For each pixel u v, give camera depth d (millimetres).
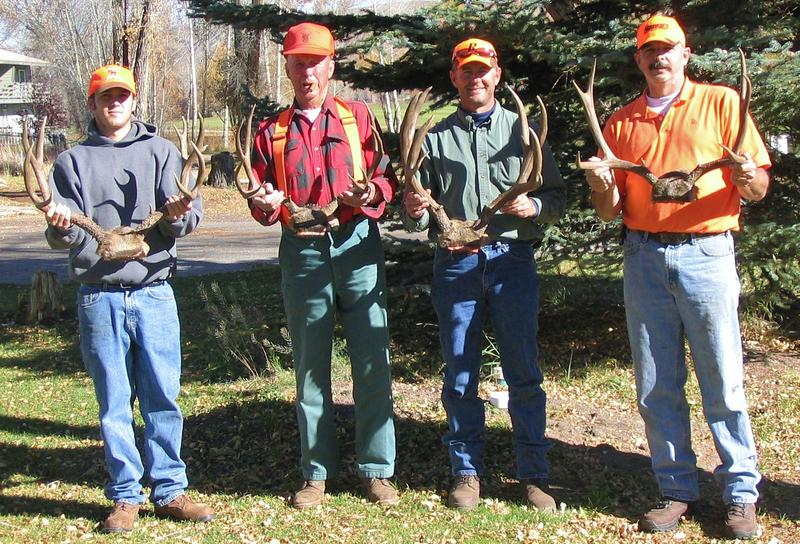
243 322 8898
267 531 4879
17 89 48906
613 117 4961
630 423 6418
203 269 15984
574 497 5234
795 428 6172
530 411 5148
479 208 5047
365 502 5250
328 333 5219
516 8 7074
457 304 5125
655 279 4785
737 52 6520
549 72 7949
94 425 7062
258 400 7094
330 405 5312
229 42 41719
